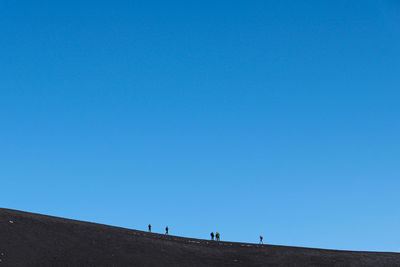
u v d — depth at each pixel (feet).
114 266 155.63
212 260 177.58
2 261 143.13
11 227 165.17
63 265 149.48
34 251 153.99
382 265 188.03
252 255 188.65
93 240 172.76
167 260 169.17
